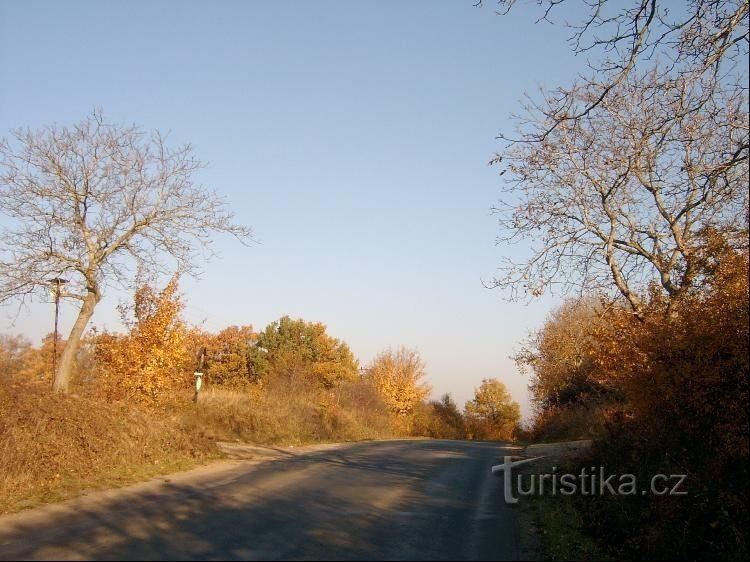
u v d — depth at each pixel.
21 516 9.73
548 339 36.12
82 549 7.66
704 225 12.28
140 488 12.49
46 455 12.62
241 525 9.22
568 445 22.80
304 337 61.00
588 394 31.86
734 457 8.38
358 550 7.95
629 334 12.68
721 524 7.95
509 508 11.65
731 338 9.41
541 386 41.06
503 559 7.85
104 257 19.48
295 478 14.90
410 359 63.66
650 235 14.81
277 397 33.34
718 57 9.91
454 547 8.38
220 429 25.52
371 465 19.02
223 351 57.31
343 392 46.06
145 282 21.47
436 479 15.77
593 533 9.60
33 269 18.00
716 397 9.38
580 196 14.98
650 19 9.62
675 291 12.84
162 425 17.83
